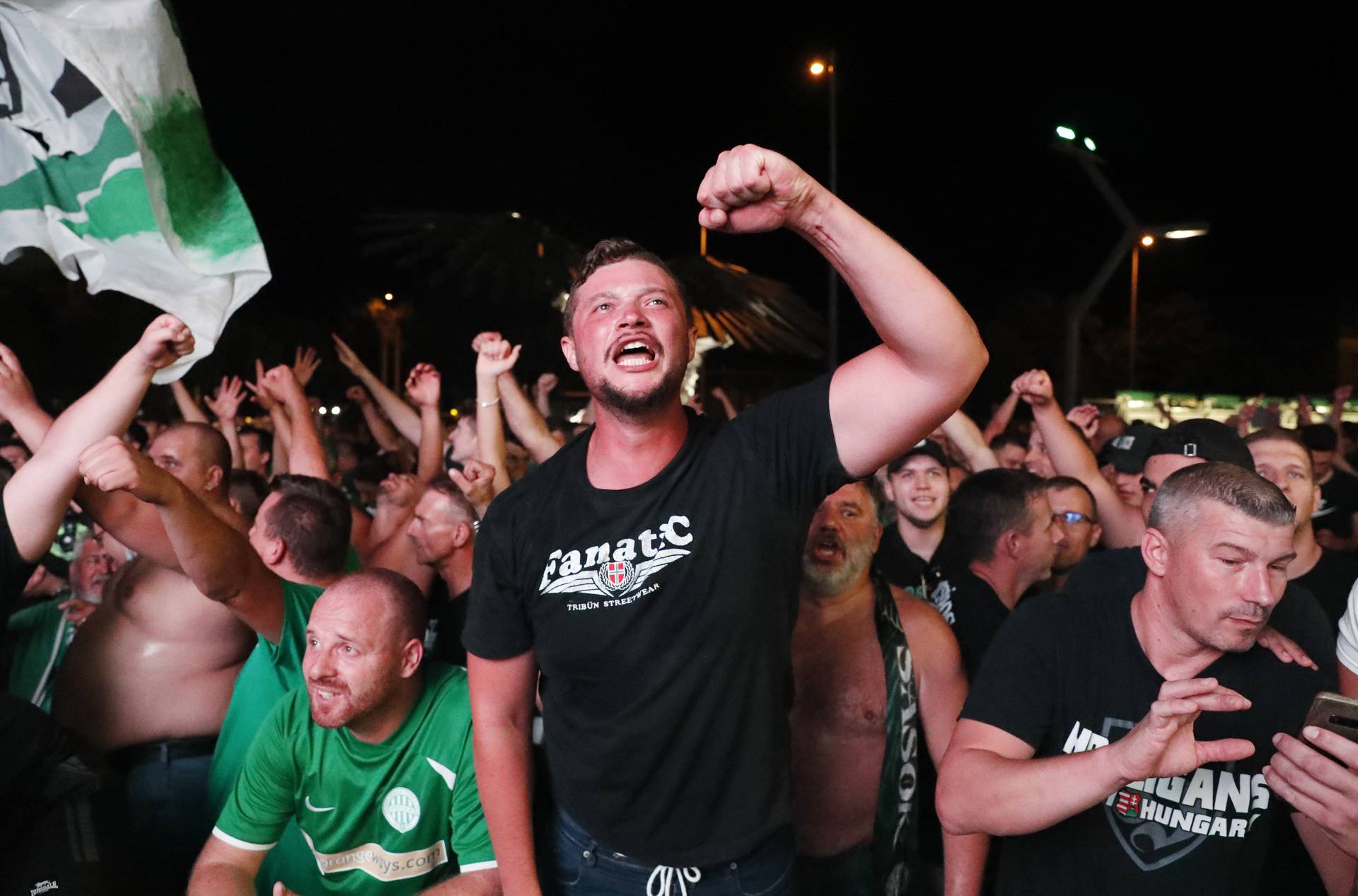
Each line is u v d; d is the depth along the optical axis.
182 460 3.77
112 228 3.25
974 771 2.02
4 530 2.62
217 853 2.65
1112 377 32.22
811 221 1.81
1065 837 2.08
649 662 2.01
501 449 4.26
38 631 3.84
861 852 2.79
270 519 3.30
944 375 1.92
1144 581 2.30
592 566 2.03
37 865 2.51
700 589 2.00
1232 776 2.04
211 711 3.29
